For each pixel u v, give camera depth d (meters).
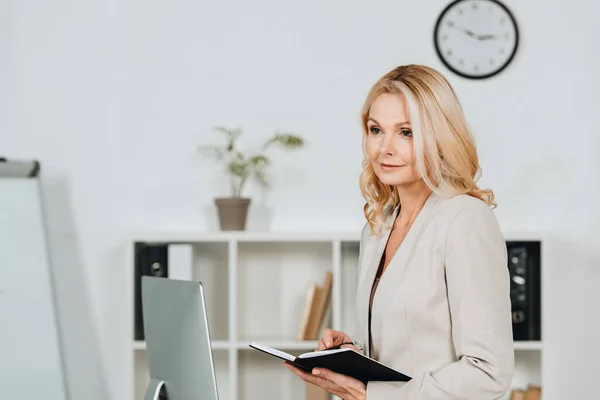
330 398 3.89
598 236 4.02
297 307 4.05
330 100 4.04
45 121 4.06
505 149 4.03
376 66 4.04
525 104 4.04
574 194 4.02
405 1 4.04
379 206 2.29
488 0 4.03
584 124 4.03
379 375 1.94
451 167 2.02
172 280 1.82
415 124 1.99
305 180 4.04
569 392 3.99
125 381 4.03
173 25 4.07
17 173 1.88
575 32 4.04
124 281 4.04
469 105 4.03
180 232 3.82
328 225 4.03
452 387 1.86
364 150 2.26
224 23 4.06
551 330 4.00
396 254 2.05
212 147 4.05
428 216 2.04
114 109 4.06
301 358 1.88
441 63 4.04
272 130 4.04
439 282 1.96
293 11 4.06
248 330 4.05
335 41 4.05
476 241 1.93
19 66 4.07
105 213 4.05
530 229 4.02
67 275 4.04
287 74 4.06
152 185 4.05
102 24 4.07
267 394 4.02
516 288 3.79
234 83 4.06
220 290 4.05
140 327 3.85
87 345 4.03
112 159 4.06
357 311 2.22
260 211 4.03
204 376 1.72
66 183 4.05
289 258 4.06
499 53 4.03
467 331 1.89
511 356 1.90
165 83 4.06
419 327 1.98
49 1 4.07
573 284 4.01
